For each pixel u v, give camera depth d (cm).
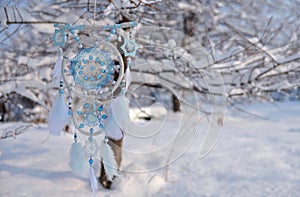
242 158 288
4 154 260
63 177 218
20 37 350
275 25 395
